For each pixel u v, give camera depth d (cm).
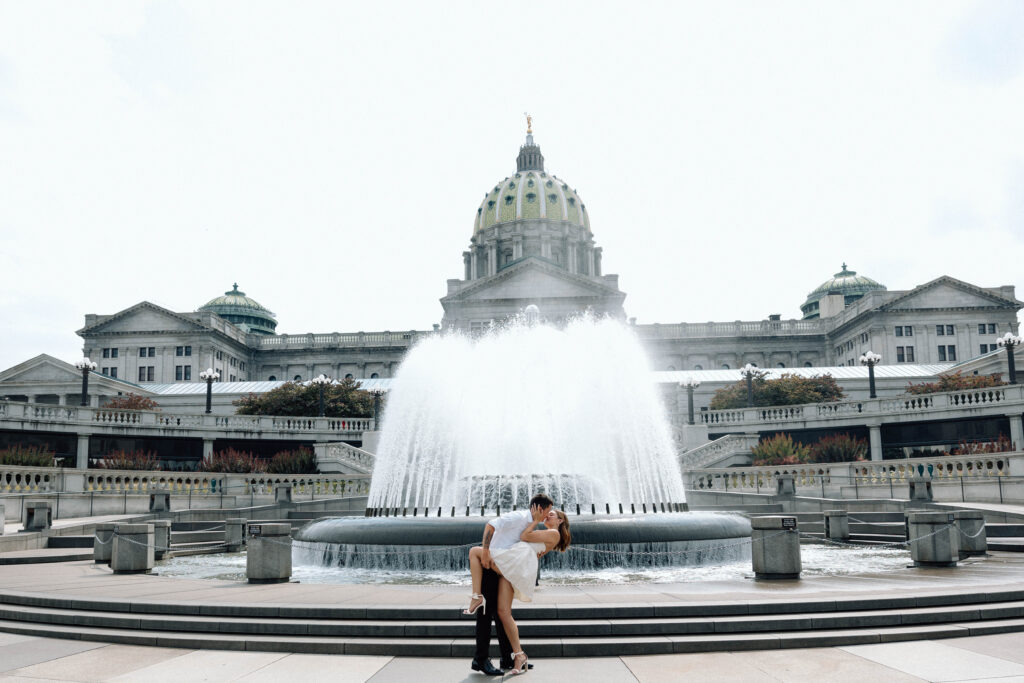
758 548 1428
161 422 4959
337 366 12119
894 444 4925
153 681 828
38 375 8412
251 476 3734
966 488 2841
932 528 1560
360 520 1867
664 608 1027
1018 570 1491
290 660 923
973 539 1759
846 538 2244
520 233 15450
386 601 1127
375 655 948
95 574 1591
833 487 3231
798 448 4303
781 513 2873
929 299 10025
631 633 984
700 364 11525
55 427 4569
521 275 11019
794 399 6694
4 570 1681
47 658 935
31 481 3042
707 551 1786
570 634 982
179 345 10969
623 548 1712
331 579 1609
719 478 3622
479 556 858
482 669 846
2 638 1059
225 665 898
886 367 8400
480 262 15962
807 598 1080
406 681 825
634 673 848
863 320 10350
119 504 3061
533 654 931
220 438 5138
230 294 15312
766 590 1220
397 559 1739
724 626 995
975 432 4562
